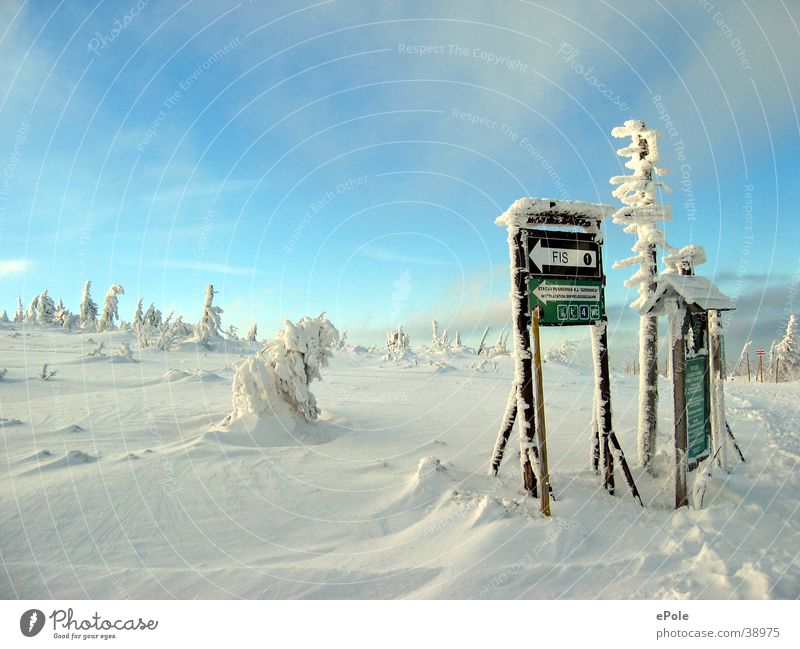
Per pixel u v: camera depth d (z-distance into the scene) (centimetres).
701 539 431
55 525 414
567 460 713
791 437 905
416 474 552
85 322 3806
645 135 701
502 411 1192
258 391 820
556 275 570
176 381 1560
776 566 374
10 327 3678
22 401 1158
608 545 431
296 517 471
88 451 645
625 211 655
